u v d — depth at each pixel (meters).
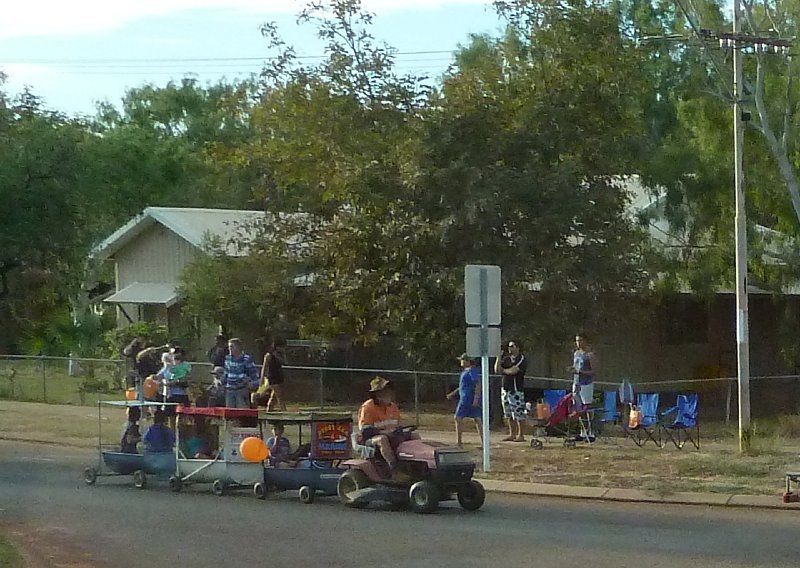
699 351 35.47
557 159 28.28
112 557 12.51
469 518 15.51
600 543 13.43
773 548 13.09
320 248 30.50
